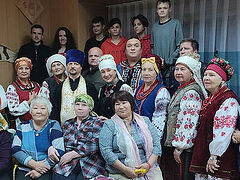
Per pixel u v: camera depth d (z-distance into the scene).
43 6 4.32
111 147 2.29
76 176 2.46
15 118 3.28
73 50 2.90
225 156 2.11
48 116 2.63
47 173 2.49
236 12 3.22
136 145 2.27
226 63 2.18
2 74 3.96
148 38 3.50
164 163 2.59
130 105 2.34
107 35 4.36
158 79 2.87
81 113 2.50
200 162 2.20
